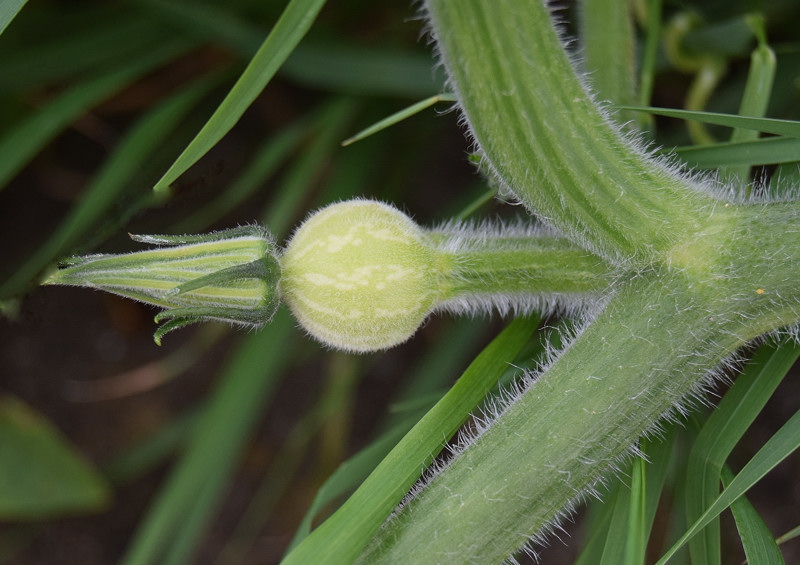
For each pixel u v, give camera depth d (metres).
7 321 0.74
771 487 0.65
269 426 0.73
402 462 0.50
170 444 0.67
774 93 0.59
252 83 0.50
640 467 0.50
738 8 0.60
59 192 0.75
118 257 0.50
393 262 0.50
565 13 0.62
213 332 0.70
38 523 0.73
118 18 0.64
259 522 0.71
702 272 0.49
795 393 0.64
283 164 0.72
